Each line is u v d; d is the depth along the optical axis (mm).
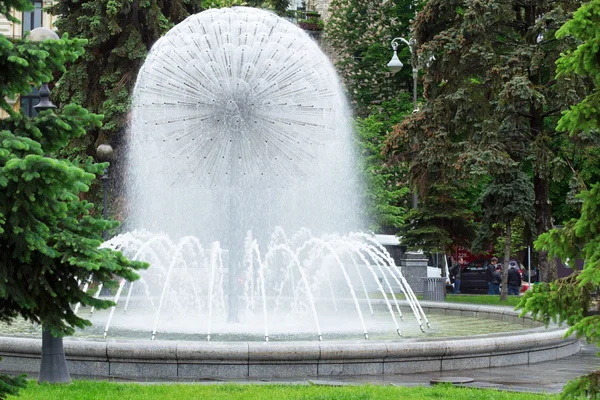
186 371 12578
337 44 57656
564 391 7586
